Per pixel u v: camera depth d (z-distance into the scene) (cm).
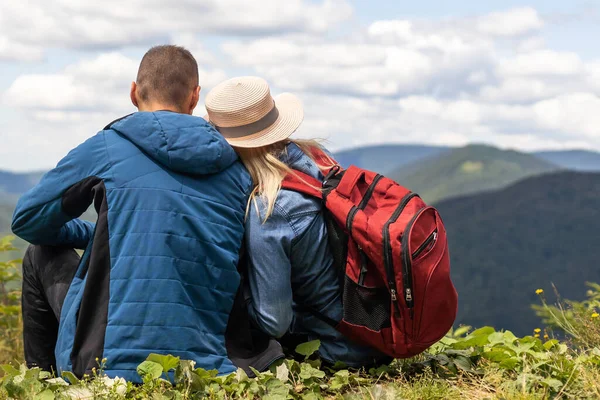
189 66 321
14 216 307
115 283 284
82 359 284
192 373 276
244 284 312
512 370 327
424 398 292
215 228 295
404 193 304
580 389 292
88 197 300
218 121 317
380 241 288
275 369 304
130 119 299
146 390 272
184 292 287
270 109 318
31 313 333
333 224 308
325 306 316
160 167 295
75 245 331
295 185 308
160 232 286
